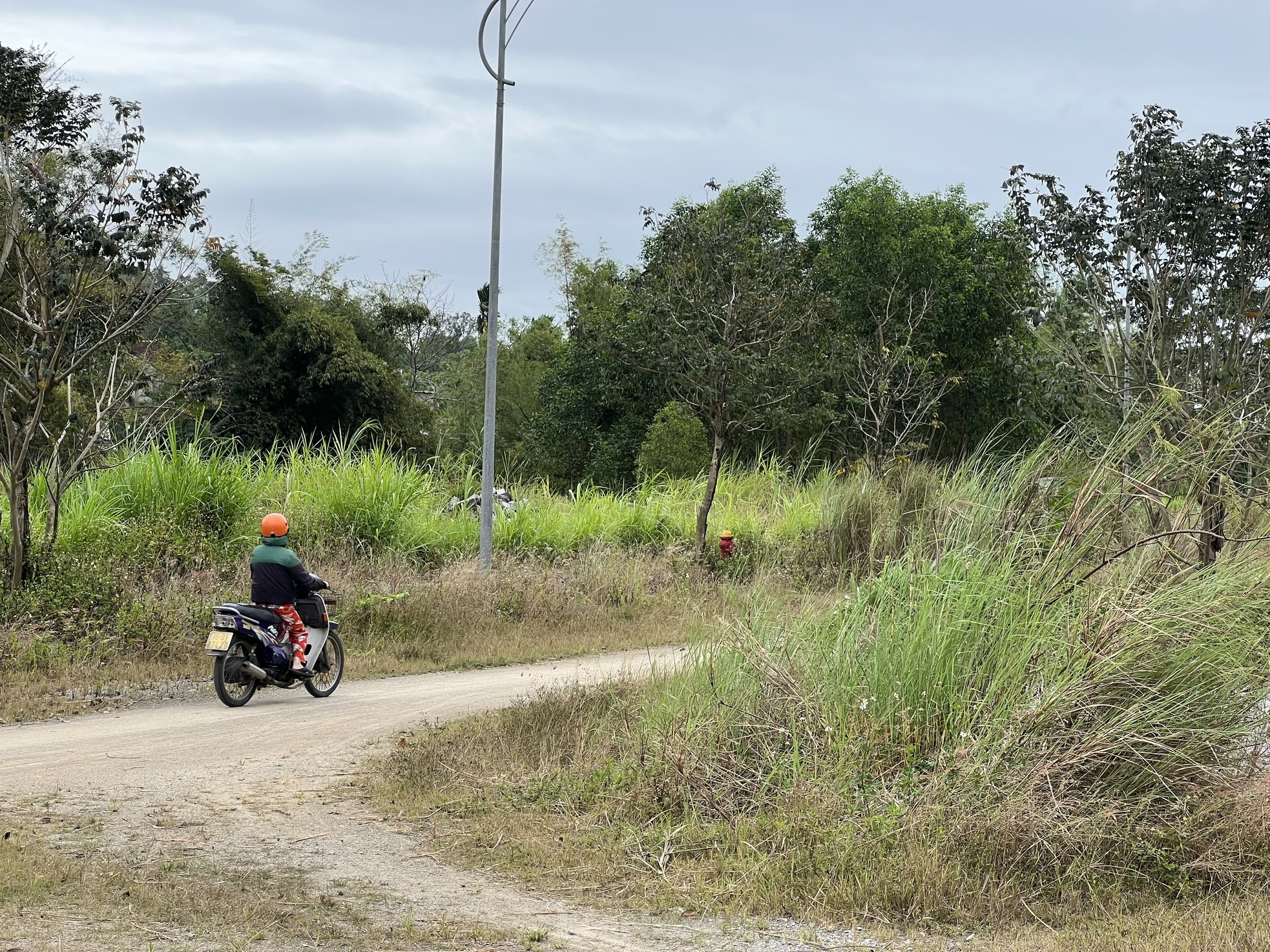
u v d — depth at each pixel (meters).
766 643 9.12
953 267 43.34
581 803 8.18
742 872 6.78
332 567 17.75
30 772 8.89
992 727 7.63
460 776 8.85
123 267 14.63
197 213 15.09
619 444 44.09
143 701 12.05
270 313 42.88
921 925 6.17
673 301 23.05
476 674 14.50
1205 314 13.05
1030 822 6.98
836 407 35.59
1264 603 8.07
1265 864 6.88
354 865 6.94
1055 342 14.72
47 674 12.64
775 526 26.44
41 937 5.38
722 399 22.75
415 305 50.97
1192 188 13.13
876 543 15.94
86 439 15.90
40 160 14.92
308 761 9.47
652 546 24.20
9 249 14.23
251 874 6.65
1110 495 8.90
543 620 17.95
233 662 12.01
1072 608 8.33
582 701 10.75
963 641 8.25
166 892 6.15
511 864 7.04
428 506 21.75
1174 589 8.10
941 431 44.50
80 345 14.77
